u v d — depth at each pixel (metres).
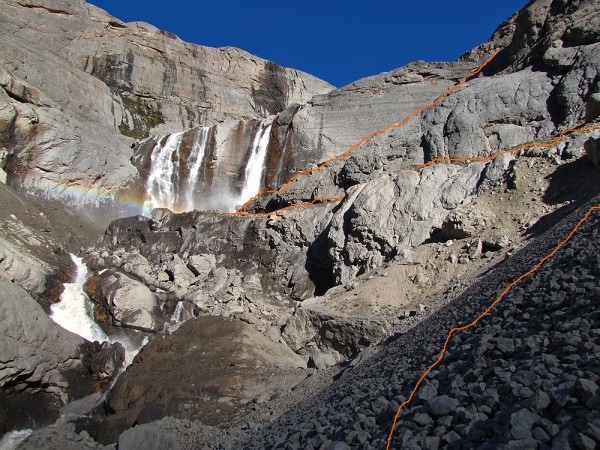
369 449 5.24
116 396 15.48
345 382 10.05
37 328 17.61
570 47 24.56
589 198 14.59
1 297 16.72
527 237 15.80
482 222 17.86
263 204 33.97
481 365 5.67
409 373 7.40
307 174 31.86
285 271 26.36
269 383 13.91
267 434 9.04
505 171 20.03
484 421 4.41
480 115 25.23
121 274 24.45
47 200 32.84
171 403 13.55
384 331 15.50
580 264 7.15
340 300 18.56
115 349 19.91
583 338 4.90
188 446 10.40
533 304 6.77
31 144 33.03
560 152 18.69
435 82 33.69
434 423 5.02
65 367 18.48
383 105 33.94
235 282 25.44
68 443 14.34
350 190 25.59
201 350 16.41
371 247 22.31
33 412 16.70
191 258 26.53
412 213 21.59
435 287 16.83
